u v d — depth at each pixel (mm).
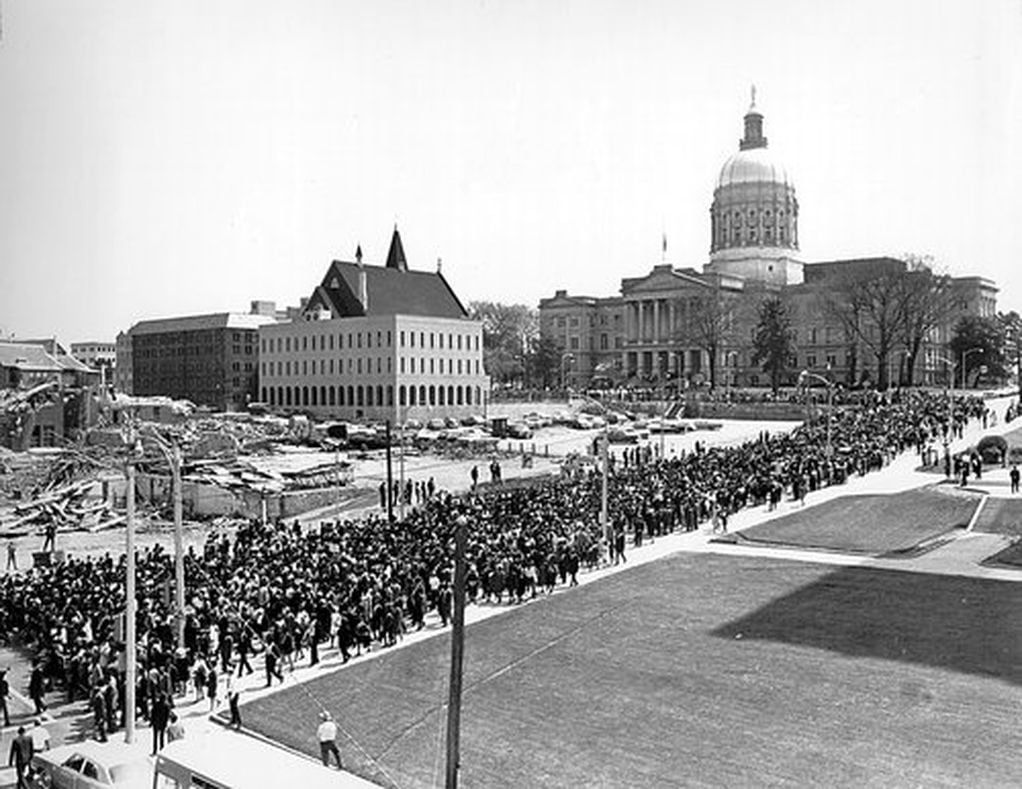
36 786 23328
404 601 37625
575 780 23672
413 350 139875
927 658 31406
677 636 34969
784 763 24062
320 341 148750
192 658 31141
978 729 25547
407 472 87812
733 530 55594
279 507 70812
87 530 68125
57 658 31766
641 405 141500
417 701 29297
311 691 30469
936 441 87562
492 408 154750
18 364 122188
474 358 149125
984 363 156375
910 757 24031
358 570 39500
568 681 30656
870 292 147375
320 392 148875
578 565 46000
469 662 32812
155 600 35969
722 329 175625
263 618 33750
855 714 26922
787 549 50344
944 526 54625
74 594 37344
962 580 42031
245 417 134000
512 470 89000
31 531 67812
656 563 47500
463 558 20859
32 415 107625
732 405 136125
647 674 31016
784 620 36500
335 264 157125
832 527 55250
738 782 23156
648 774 23828
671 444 106625
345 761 25109
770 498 61719
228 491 72125
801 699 28234
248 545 48531
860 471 73625
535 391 184125
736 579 43531
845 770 23500
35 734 25766
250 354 183750
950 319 165125
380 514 67188
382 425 125250
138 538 64688
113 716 27641
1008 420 102188
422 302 164000
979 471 68688
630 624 36750
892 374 170750
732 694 28922
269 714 28562
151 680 27688
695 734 26125
